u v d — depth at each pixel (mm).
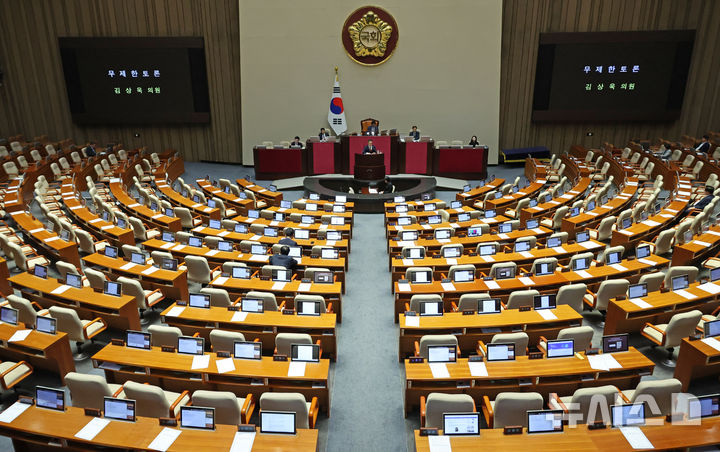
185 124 24234
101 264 10766
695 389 7875
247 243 11727
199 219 15125
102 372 8539
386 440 7094
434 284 9945
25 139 24500
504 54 22547
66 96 24031
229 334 7621
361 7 21719
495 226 14039
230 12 22359
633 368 7129
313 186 18969
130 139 24594
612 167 19812
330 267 11289
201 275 10844
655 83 21906
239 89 23312
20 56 23406
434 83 22547
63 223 13031
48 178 19953
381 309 10781
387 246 14430
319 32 22062
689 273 9633
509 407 6148
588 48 21719
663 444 5613
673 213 13680
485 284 9844
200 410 5953
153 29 22812
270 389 7324
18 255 11250
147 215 14602
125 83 22984
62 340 8062
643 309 8664
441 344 7434
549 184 19750
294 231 12797
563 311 8609
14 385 7855
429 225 14102
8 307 8359
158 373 7457
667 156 19719
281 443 5766
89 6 22688
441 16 21766
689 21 21656
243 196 16938
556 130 23625
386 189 19391
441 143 21312
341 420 7469
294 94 22812
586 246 11688
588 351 7352
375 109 22891
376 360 8953
